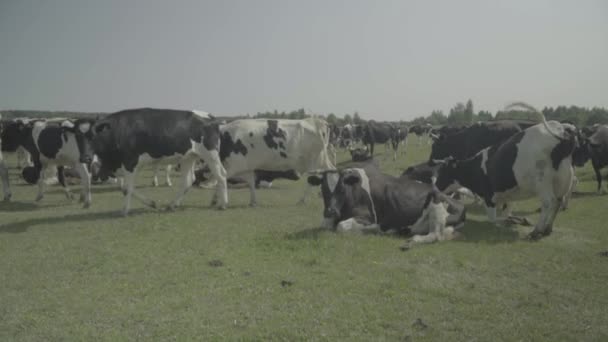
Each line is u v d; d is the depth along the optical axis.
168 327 4.64
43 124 13.23
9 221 10.00
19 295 5.56
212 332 4.53
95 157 13.80
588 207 11.35
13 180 18.84
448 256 7.02
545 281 6.02
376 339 4.40
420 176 10.38
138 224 9.51
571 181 8.30
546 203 8.20
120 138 10.51
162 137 10.73
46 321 4.82
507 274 6.29
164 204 12.45
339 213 8.41
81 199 13.32
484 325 4.71
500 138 14.30
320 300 5.30
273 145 12.27
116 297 5.46
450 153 15.33
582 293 5.59
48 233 8.80
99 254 7.27
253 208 11.85
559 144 8.01
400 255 7.08
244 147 12.20
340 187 8.42
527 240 8.07
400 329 4.62
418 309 5.09
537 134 8.29
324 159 12.72
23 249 7.64
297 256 7.00
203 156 11.38
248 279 6.01
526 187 8.54
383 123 33.47
